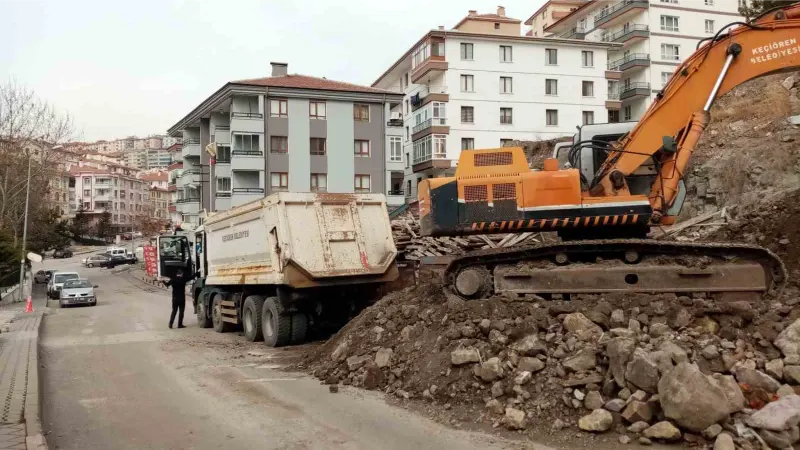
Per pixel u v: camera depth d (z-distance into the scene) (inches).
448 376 287.6
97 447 247.8
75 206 4424.2
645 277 313.0
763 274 298.4
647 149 344.2
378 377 328.2
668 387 218.4
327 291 516.1
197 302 730.8
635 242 314.5
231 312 612.1
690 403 211.0
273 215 499.8
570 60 1985.7
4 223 1578.5
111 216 4180.6
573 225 333.1
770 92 738.2
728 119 749.9
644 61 2063.2
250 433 260.2
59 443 254.2
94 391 356.8
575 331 279.6
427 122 1914.4
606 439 222.5
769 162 605.3
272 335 513.7
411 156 2094.0
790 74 742.5
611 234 342.3
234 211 584.1
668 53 2113.7
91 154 5615.2
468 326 303.7
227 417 287.6
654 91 2076.8
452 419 259.8
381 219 539.8
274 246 499.2
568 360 261.1
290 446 240.1
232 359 456.8
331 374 360.5
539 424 239.6
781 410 203.5
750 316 268.1
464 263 350.9
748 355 247.4
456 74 1902.1
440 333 320.8
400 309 379.2
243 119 1595.7
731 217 532.7
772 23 332.8
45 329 738.8
